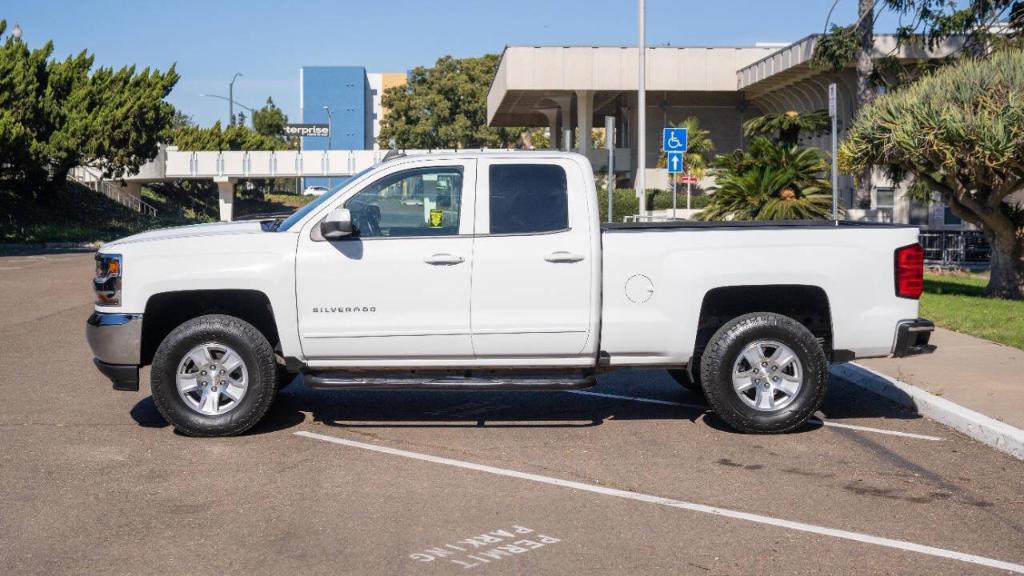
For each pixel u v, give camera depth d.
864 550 5.46
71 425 8.38
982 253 25.25
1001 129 14.52
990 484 6.73
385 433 8.16
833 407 9.16
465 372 8.05
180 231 8.34
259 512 6.11
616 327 7.91
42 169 47.41
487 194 7.93
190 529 5.79
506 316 7.84
